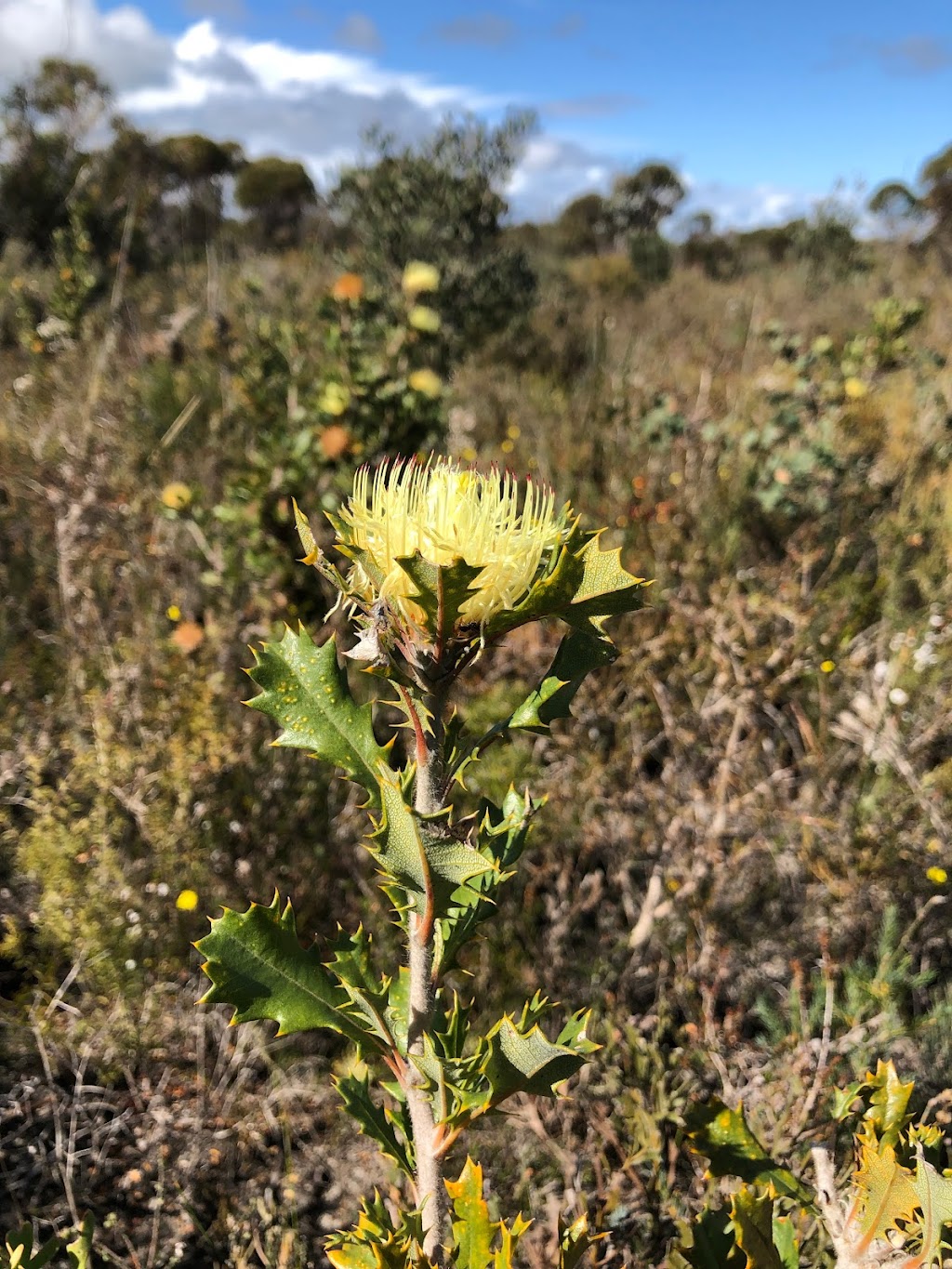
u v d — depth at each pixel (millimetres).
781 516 5422
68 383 6828
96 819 3170
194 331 7688
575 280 19609
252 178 24016
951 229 17438
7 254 11211
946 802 3453
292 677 1309
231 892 3121
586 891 3359
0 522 4957
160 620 4121
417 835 1133
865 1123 1541
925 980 2736
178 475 5145
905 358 7609
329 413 4527
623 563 4719
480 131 12539
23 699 3955
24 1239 1675
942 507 5477
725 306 15562
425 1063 1309
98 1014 2930
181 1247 2393
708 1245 1711
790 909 3270
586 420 6828
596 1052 2572
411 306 4973
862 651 4066
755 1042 2844
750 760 3537
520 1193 2344
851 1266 1451
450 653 1181
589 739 3832
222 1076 2895
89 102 8828
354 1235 1385
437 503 1153
